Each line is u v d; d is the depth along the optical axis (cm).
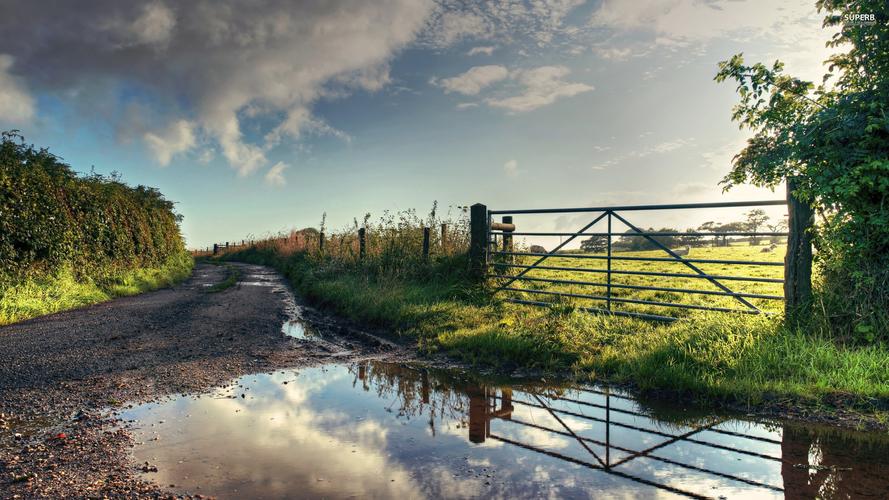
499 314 779
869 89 549
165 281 1655
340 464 326
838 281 555
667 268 1526
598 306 821
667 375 481
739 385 451
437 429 394
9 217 980
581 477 312
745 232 618
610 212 772
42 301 999
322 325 849
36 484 293
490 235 1004
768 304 847
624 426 404
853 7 579
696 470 322
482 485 299
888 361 464
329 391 492
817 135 547
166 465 320
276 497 279
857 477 309
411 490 290
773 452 349
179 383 506
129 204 1647
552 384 517
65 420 404
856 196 540
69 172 1267
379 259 1223
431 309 813
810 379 457
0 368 555
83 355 616
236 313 964
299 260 1998
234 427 390
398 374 556
